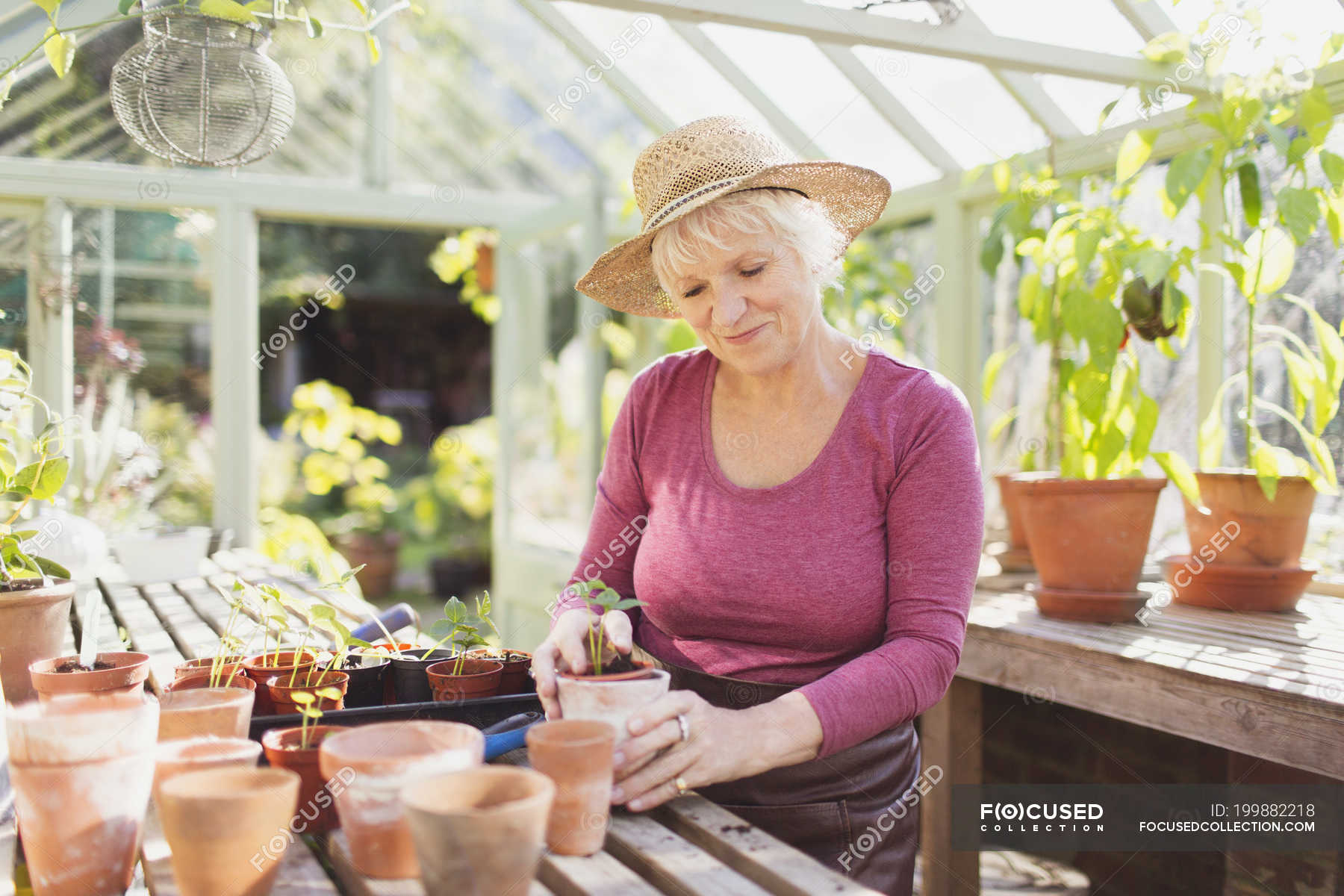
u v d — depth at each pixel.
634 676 0.96
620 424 1.39
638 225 4.39
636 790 0.93
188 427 4.00
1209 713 1.66
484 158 4.51
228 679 1.08
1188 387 2.72
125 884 0.79
